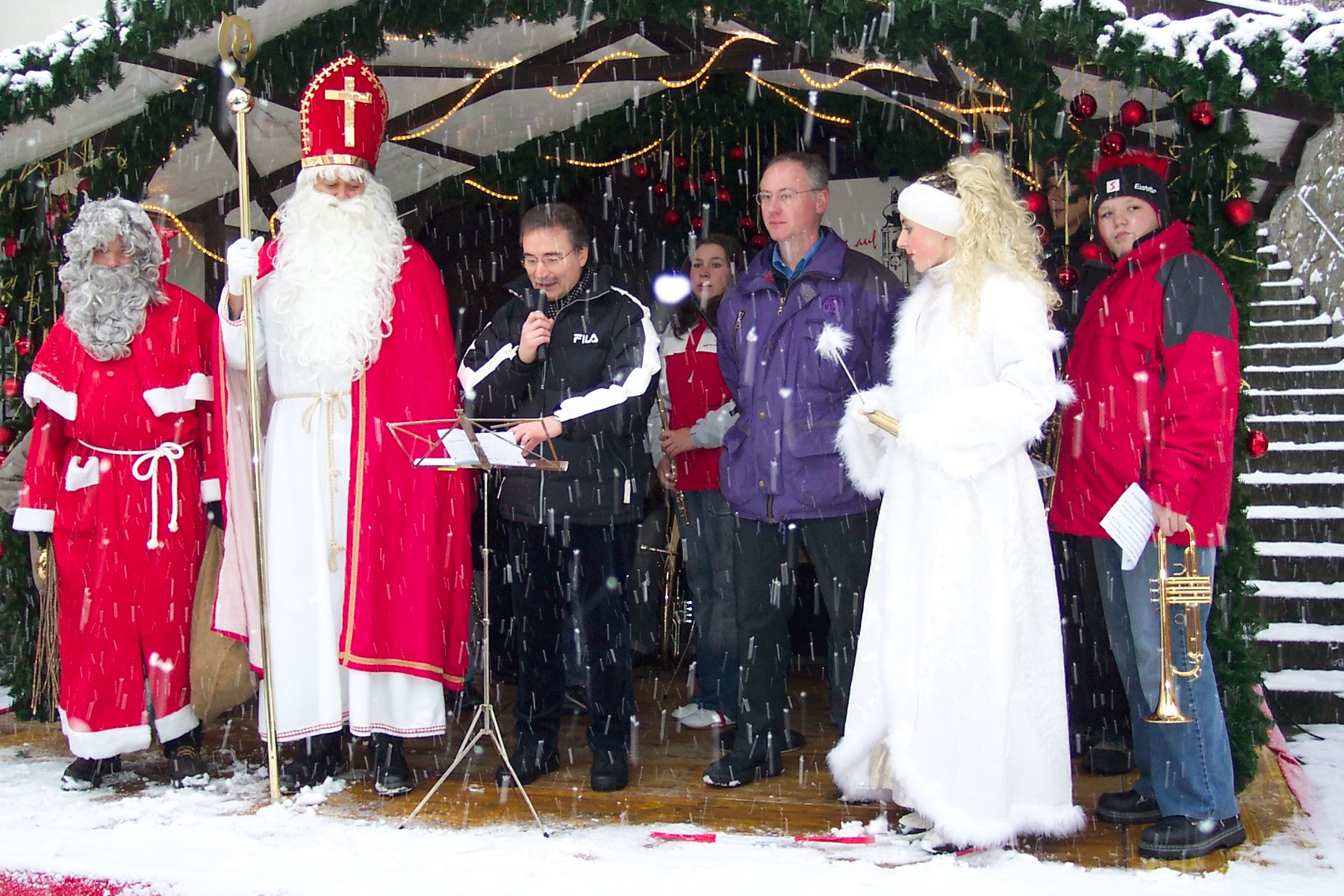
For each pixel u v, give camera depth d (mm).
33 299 5035
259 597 3869
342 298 3998
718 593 4855
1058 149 4152
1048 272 4465
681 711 5000
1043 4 3588
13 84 4281
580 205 7234
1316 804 3939
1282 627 5836
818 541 3967
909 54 4113
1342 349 8078
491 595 5328
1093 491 3584
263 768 4312
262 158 6039
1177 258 3428
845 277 3971
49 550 4723
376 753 3971
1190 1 3652
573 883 3129
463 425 3412
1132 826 3576
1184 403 3258
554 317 4082
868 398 3596
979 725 3244
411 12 4789
